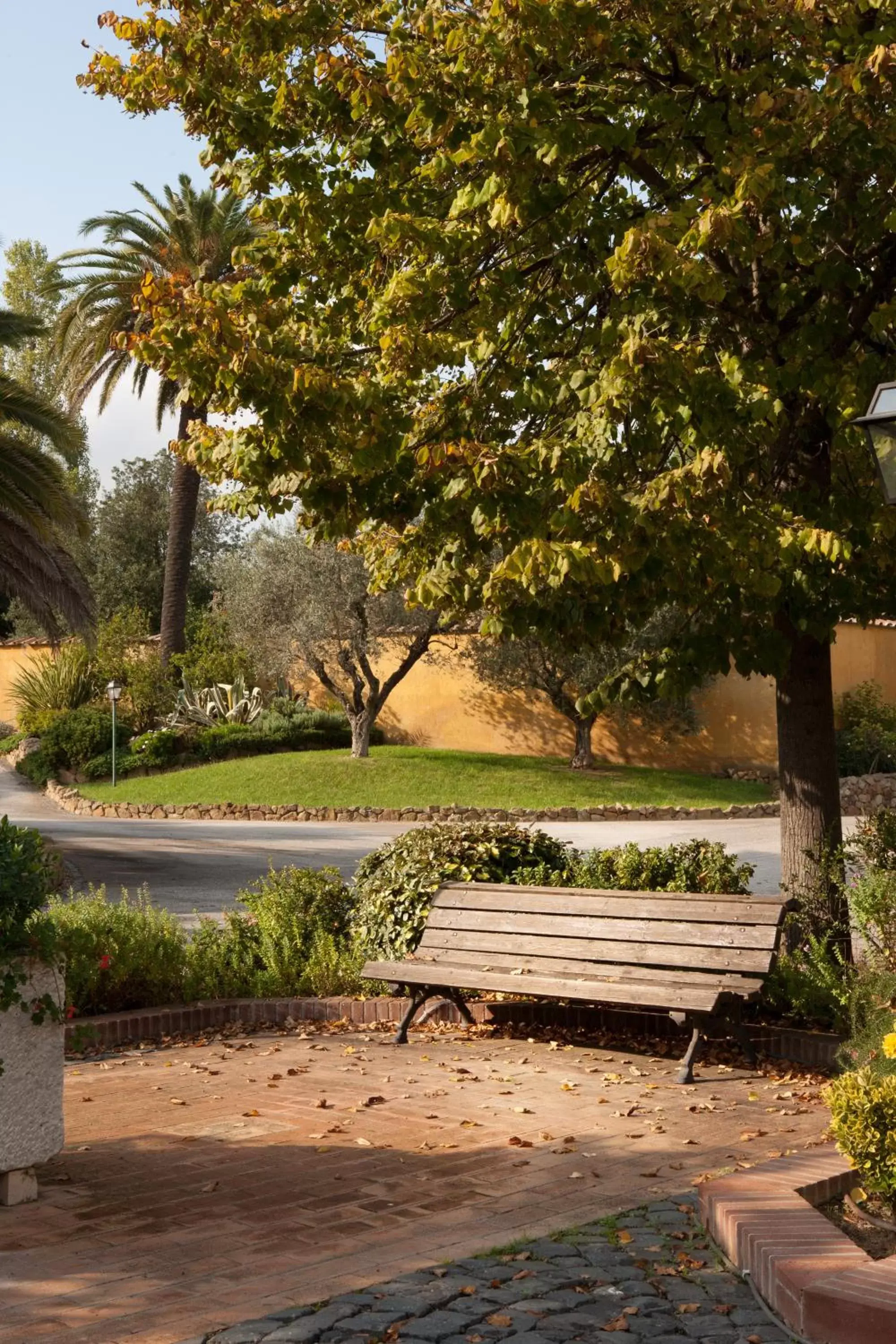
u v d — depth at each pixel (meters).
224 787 31.52
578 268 7.63
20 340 19.59
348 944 9.23
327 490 6.70
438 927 7.68
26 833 4.51
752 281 7.81
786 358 7.29
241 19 7.03
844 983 7.00
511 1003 8.14
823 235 7.45
